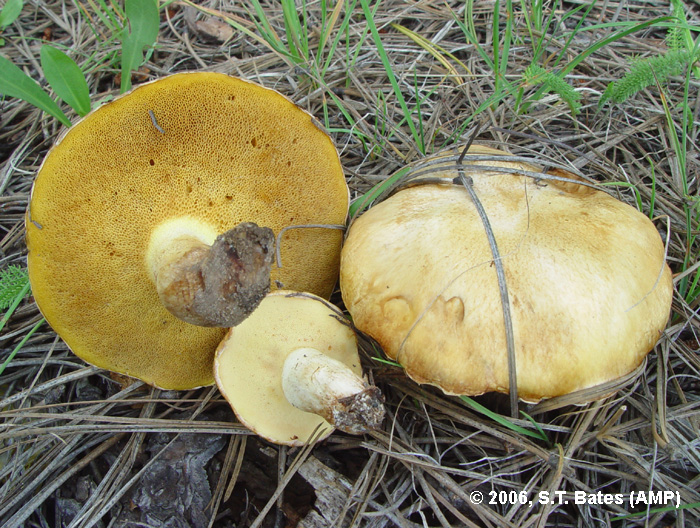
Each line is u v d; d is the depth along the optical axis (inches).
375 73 13.9
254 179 9.1
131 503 9.3
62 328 8.9
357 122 12.9
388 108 13.4
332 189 9.8
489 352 8.2
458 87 13.3
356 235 9.5
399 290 8.7
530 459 9.3
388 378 10.1
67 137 7.3
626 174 12.0
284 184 9.4
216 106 8.0
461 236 8.8
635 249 8.8
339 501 9.0
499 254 8.5
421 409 9.8
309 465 9.4
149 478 9.4
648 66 11.2
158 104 7.6
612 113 12.8
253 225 8.0
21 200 12.1
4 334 10.7
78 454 9.9
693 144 12.1
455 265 8.5
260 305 9.1
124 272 8.7
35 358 10.6
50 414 9.5
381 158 12.8
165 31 14.8
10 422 9.9
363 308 9.0
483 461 9.5
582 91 13.2
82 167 7.6
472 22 13.5
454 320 8.3
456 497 9.1
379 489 9.3
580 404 8.7
